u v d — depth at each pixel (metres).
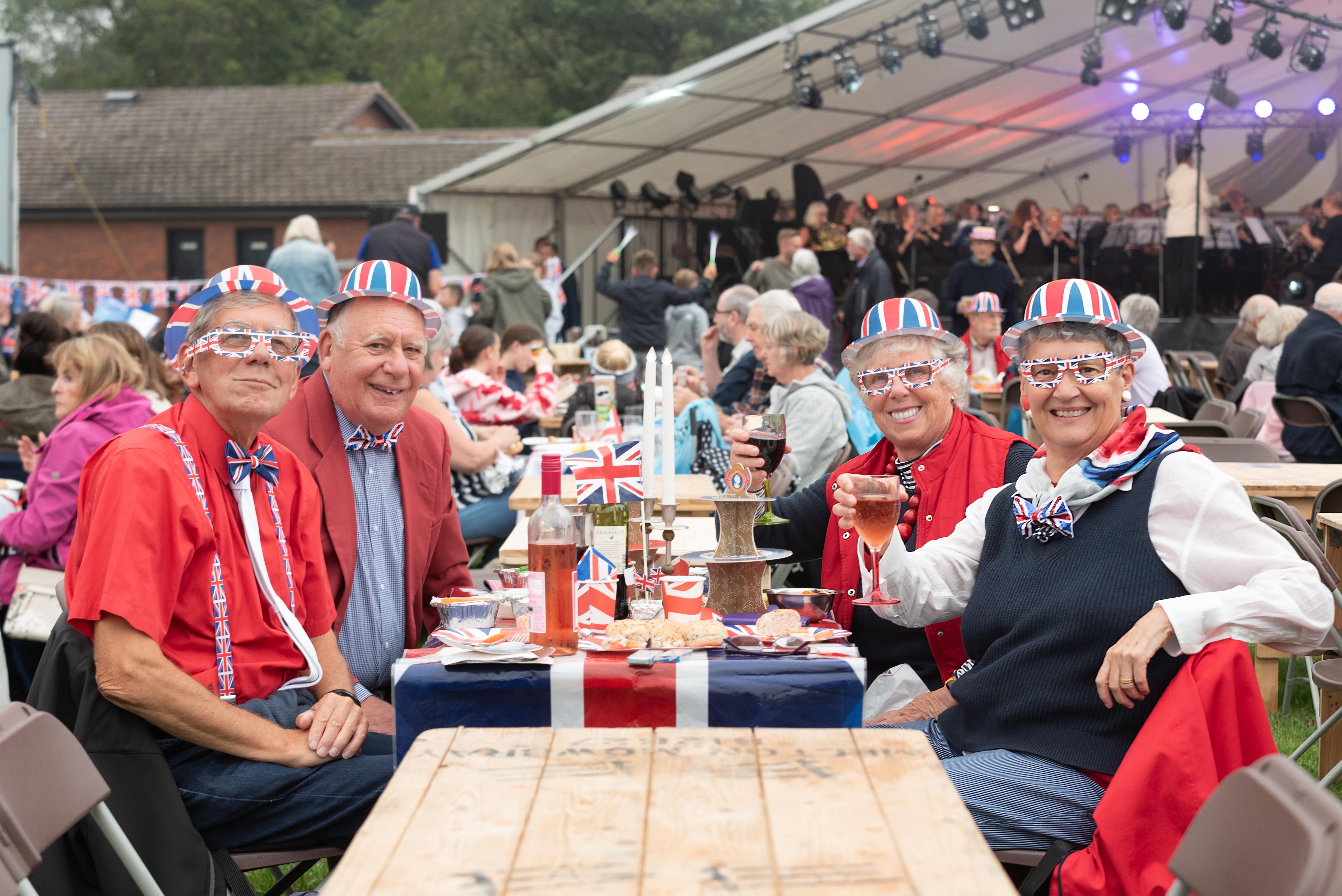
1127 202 16.98
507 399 5.79
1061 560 2.11
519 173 13.96
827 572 2.83
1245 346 8.82
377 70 39.44
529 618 1.99
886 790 1.41
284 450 2.33
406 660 1.91
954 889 1.16
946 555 2.38
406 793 1.41
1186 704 1.82
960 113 14.77
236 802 2.04
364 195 24.11
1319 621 1.92
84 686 1.97
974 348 8.40
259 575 2.16
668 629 1.94
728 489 2.31
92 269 24.70
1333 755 3.29
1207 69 14.34
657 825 1.32
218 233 24.48
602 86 34.09
